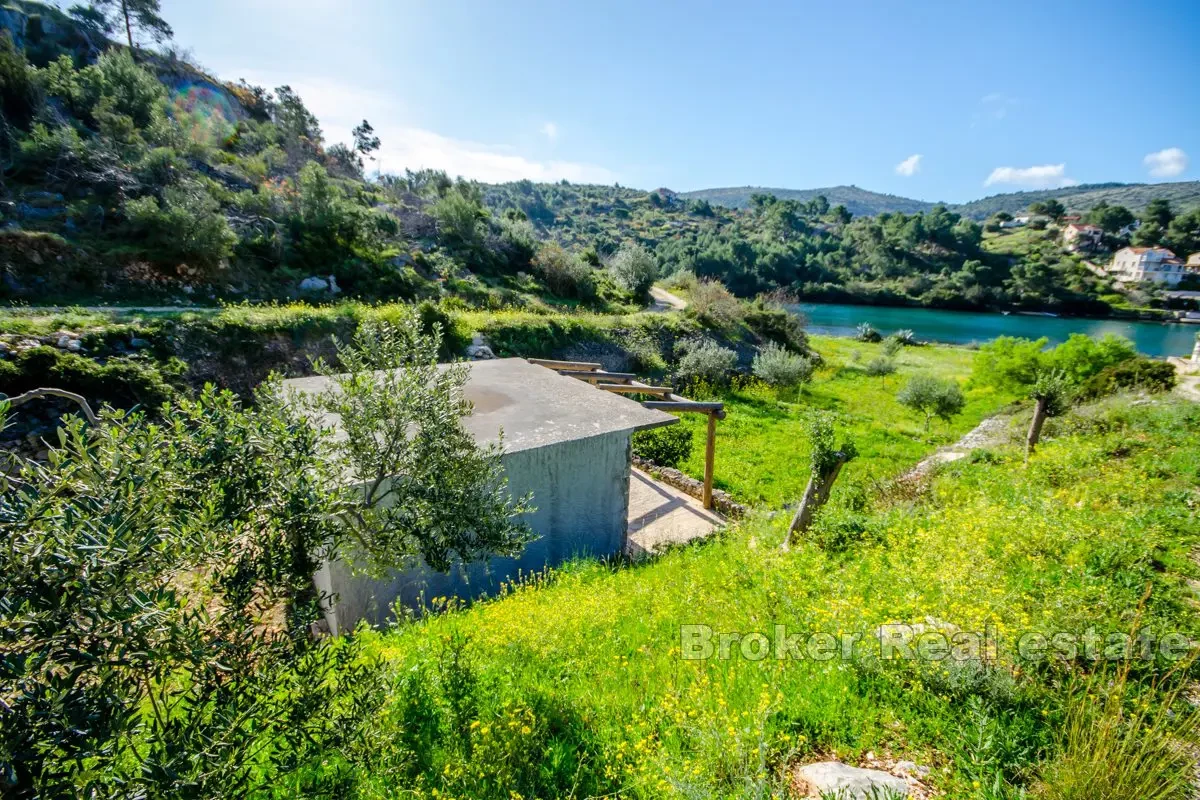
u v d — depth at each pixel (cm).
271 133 4403
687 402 1087
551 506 823
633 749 330
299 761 274
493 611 578
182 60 4747
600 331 2467
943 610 402
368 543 381
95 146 2355
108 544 189
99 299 1770
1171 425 1065
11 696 189
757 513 988
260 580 291
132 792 202
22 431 1116
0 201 1869
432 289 2786
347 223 2791
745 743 309
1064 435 1195
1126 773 241
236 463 289
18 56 2548
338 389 788
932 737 316
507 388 1004
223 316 1571
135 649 203
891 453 1541
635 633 502
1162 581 444
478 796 306
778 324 3194
